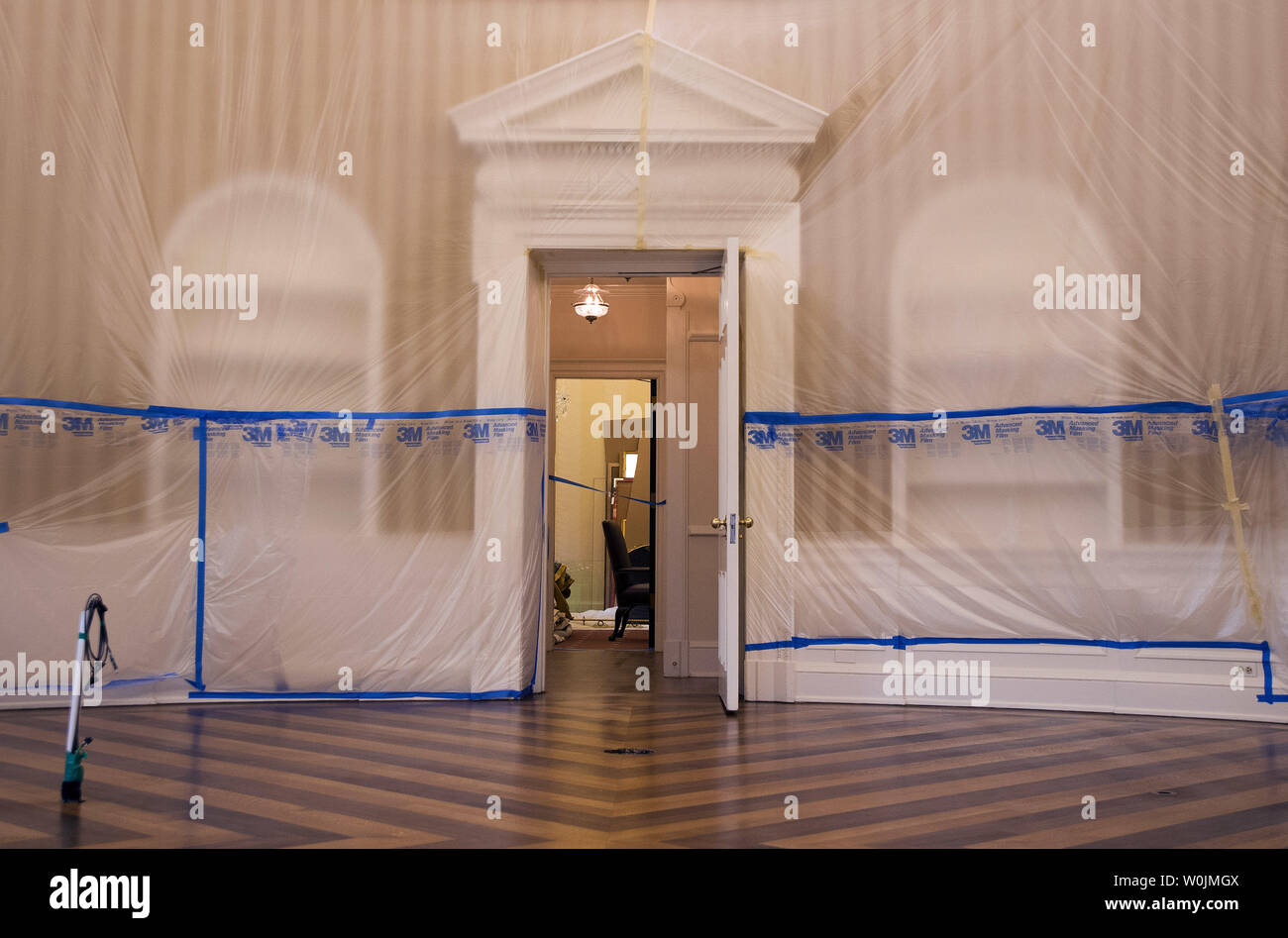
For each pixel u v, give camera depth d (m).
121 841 2.34
